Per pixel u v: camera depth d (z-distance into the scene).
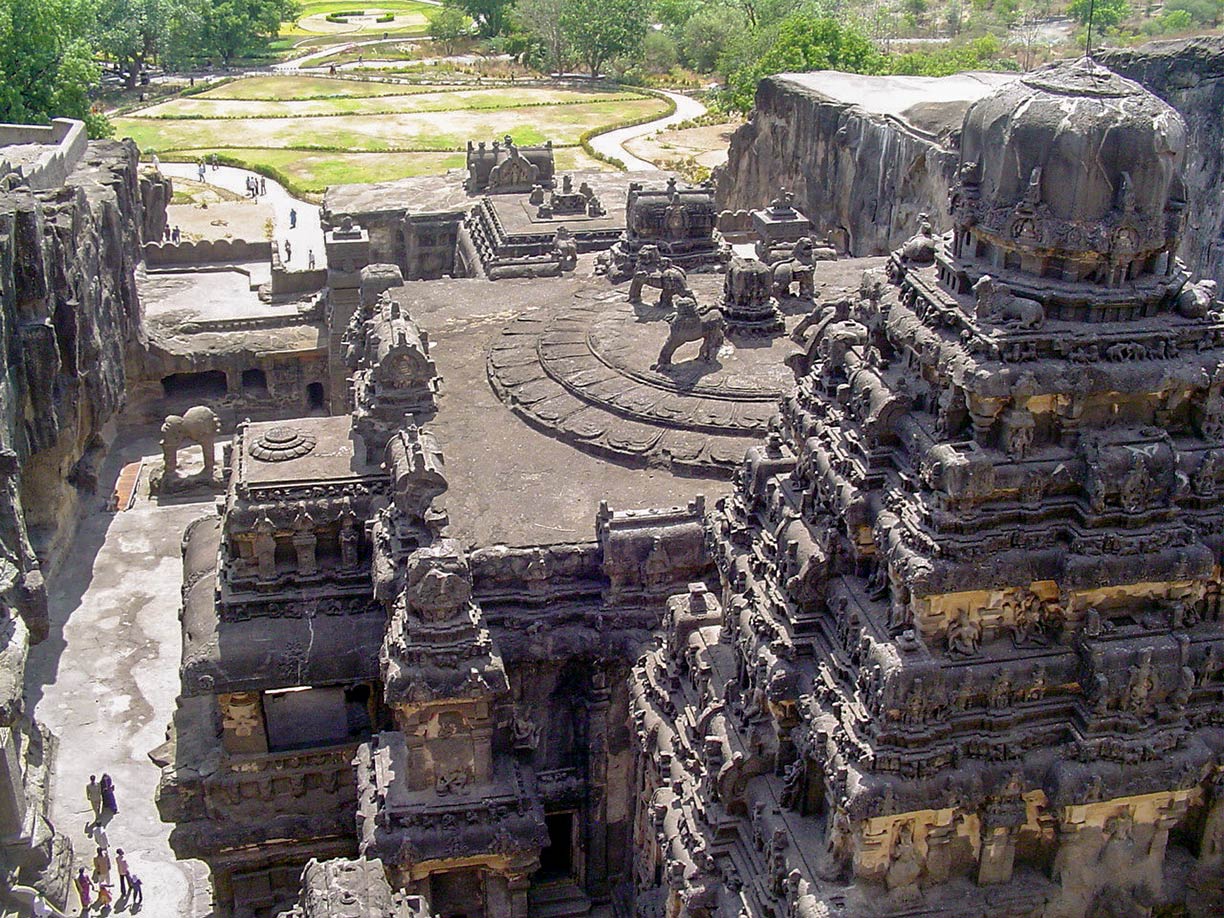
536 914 35.16
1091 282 21.12
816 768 23.59
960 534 20.98
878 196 74.19
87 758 43.41
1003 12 154.50
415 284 53.22
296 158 133.50
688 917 25.39
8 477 43.81
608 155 133.50
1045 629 22.03
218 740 36.38
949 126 67.38
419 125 150.38
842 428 24.31
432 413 40.78
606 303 47.91
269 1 199.88
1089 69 20.97
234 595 36.00
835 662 23.03
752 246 79.44
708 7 186.50
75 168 74.44
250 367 71.25
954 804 21.45
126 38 169.75
